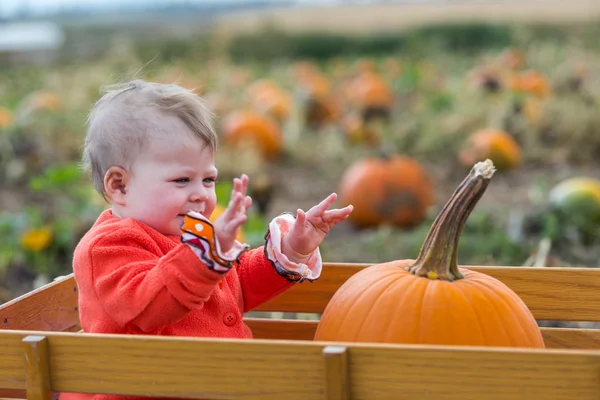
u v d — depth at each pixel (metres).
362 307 2.13
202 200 2.25
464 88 11.66
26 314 2.44
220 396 1.83
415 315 2.06
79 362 1.90
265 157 8.91
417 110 11.18
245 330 2.45
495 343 2.03
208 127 2.26
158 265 2.00
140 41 24.30
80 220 5.29
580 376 1.64
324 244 5.56
